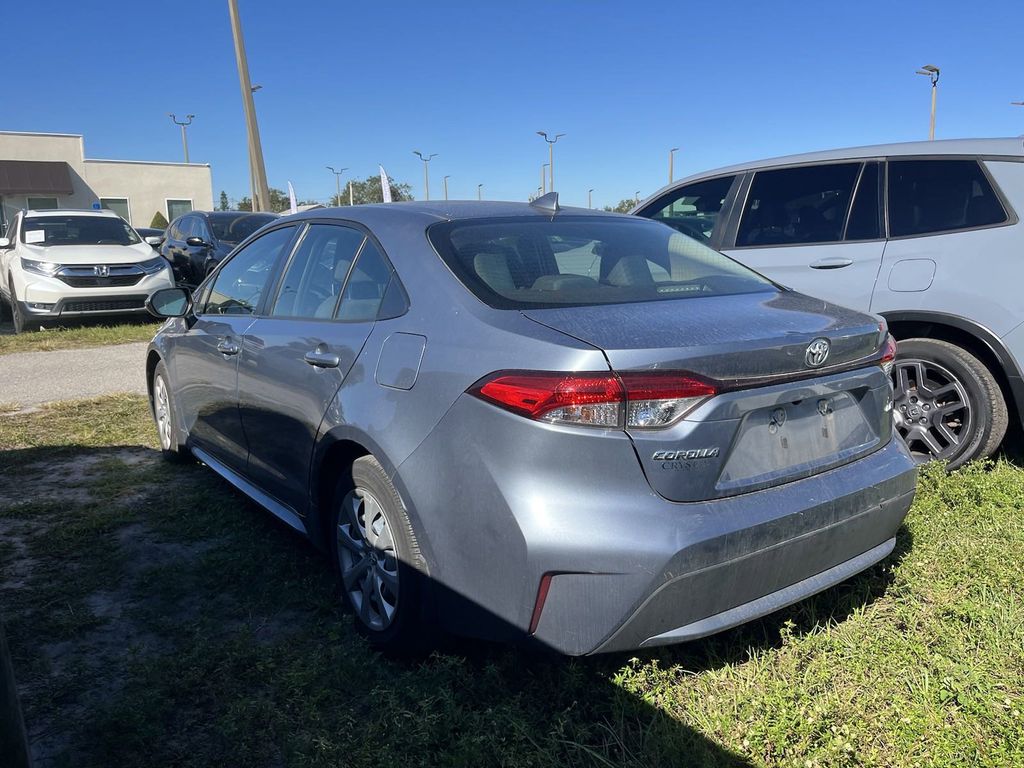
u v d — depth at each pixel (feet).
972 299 14.02
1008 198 14.03
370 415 9.19
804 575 8.48
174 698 8.72
